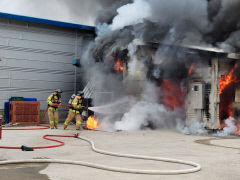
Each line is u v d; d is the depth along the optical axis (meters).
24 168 4.55
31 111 13.98
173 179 3.92
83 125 13.98
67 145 7.36
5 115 14.15
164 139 8.88
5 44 14.73
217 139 9.21
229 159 5.52
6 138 8.63
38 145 7.36
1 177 3.92
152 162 5.15
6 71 14.71
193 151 6.54
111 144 7.61
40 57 15.52
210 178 4.02
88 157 5.63
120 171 4.31
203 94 11.13
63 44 16.09
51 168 4.56
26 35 15.23
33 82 15.29
